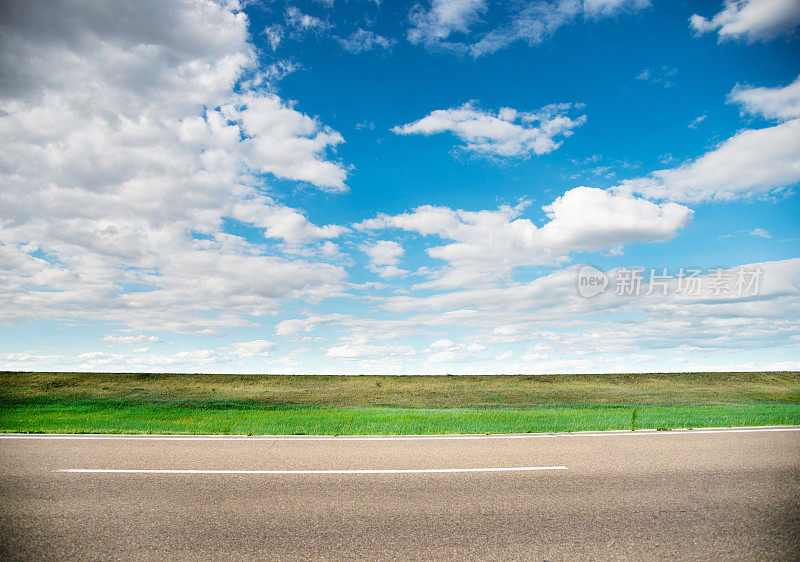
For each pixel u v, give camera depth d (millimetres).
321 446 8008
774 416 11398
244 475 6125
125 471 6320
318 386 19906
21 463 6746
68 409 14094
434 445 8062
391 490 5461
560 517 4586
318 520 4527
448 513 4703
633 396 17688
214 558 3750
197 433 9492
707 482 5695
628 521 4484
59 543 4008
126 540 4074
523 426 10328
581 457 7047
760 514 4652
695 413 12352
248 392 18594
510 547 3934
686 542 4027
